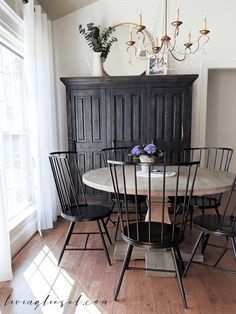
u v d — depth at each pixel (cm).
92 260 226
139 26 200
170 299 174
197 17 351
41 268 213
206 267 213
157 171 230
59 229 297
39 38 275
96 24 358
